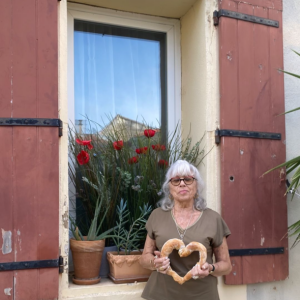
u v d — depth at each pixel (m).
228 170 2.72
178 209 2.43
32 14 2.34
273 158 2.87
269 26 2.94
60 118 2.42
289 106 3.09
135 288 2.56
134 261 2.56
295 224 2.65
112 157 2.77
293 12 3.18
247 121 2.81
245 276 2.71
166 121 3.21
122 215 2.80
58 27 2.45
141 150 2.77
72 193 2.82
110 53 3.16
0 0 2.29
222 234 2.40
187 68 3.12
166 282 2.31
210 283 2.29
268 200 2.82
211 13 2.86
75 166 2.74
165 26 3.24
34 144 2.30
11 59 2.29
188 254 2.20
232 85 2.79
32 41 2.33
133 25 3.16
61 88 2.44
